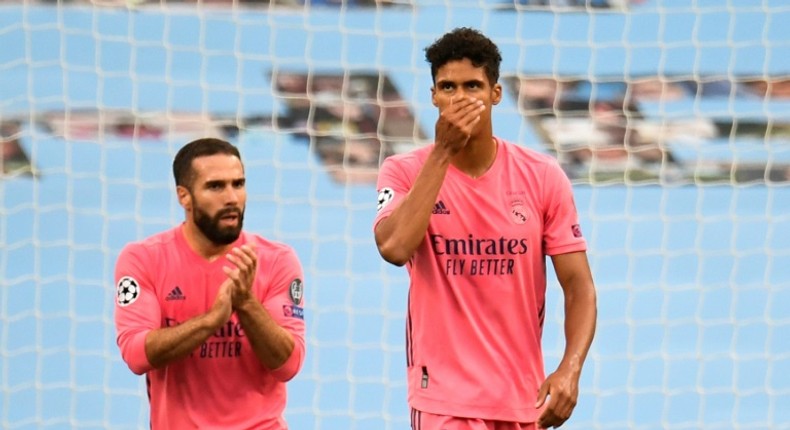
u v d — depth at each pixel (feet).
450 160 56.75
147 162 133.08
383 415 98.48
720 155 139.85
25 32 142.00
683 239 128.26
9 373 102.53
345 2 149.48
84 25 144.56
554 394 55.77
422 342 58.85
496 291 58.49
